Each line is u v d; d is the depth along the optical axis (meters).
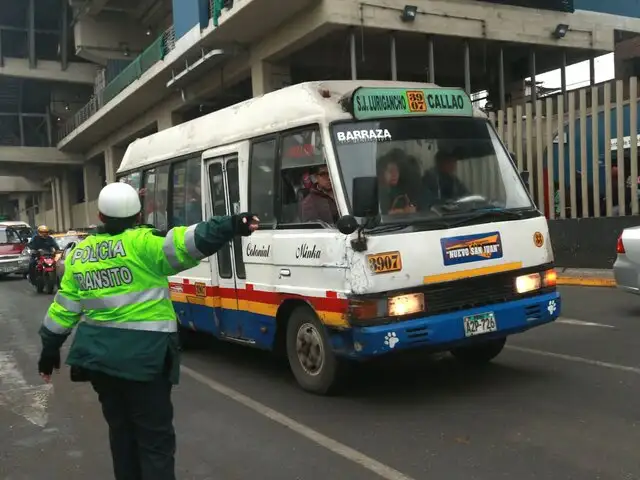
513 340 7.60
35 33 40.47
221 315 6.95
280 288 5.82
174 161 7.90
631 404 5.04
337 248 5.06
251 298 6.30
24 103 44.41
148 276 3.27
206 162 7.10
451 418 4.95
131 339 3.20
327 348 5.45
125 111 30.94
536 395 5.40
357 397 5.64
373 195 4.81
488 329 5.23
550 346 7.18
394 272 4.95
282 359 7.53
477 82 24.00
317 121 5.35
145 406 3.25
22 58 40.88
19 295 17.41
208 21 19.34
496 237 5.40
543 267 5.66
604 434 4.43
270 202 6.01
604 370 6.07
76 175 49.34
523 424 4.72
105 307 3.24
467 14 18.34
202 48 20.59
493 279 5.35
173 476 3.34
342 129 5.31
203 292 7.24
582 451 4.16
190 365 7.49
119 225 3.37
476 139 5.85
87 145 41.59
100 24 35.16
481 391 5.61
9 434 5.29
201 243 3.16
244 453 4.54
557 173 14.24
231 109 6.84
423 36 18.16
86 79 42.19
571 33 20.34
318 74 21.41
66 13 38.84
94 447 4.89
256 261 6.16
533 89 20.44
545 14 19.81
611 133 12.96
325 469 4.15
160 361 3.22
